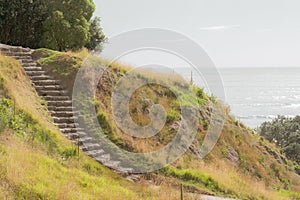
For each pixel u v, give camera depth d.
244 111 102.44
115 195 10.27
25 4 29.16
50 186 9.35
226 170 16.50
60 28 27.88
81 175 10.99
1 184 8.73
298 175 22.06
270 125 46.41
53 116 15.39
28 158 10.28
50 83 17.17
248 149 20.33
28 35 29.91
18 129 12.09
